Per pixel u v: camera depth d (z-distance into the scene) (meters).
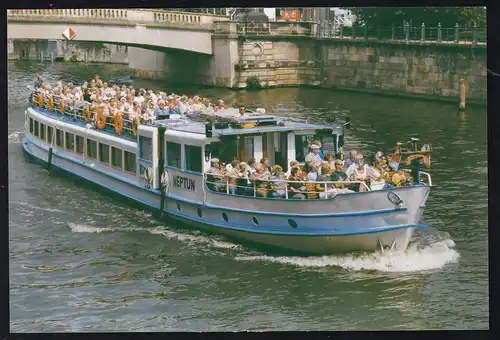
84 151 36.53
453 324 26.53
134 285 28.16
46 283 28.34
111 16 54.56
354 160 27.83
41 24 51.88
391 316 26.45
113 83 59.34
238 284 27.77
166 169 31.27
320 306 26.78
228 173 29.05
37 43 60.94
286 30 61.25
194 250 29.88
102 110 35.44
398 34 56.97
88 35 53.66
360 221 26.95
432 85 55.31
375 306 26.81
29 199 35.34
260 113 31.52
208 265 28.88
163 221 31.75
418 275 27.56
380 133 47.16
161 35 57.34
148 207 32.62
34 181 37.72
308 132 30.16
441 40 55.16
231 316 26.58
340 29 59.88
